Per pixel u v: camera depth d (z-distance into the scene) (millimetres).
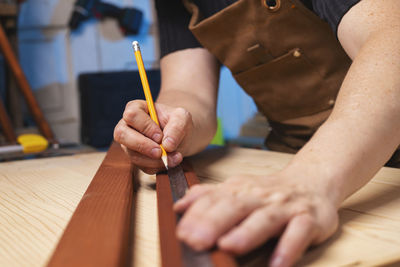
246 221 316
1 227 476
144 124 604
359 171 420
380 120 438
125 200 474
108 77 2686
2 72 2582
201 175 726
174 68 973
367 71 472
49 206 562
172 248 314
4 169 887
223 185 364
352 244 379
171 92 898
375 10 519
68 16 2867
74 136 2992
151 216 492
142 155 613
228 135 3150
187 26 982
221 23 846
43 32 2828
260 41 845
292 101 963
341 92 491
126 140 603
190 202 350
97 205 453
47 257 379
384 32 493
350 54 572
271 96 982
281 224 328
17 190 676
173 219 372
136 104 639
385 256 352
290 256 305
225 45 890
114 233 360
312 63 855
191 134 710
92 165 882
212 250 301
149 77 2799
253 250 332
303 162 418
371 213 466
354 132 434
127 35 3047
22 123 2371
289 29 808
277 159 831
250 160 841
